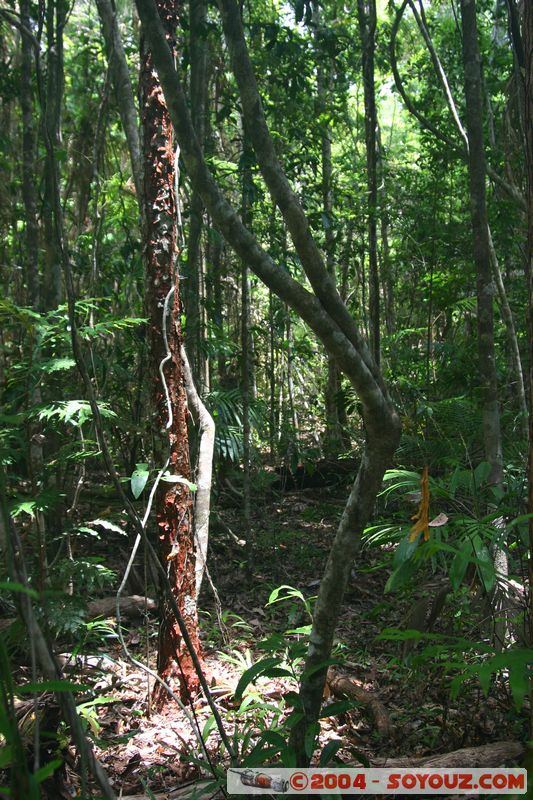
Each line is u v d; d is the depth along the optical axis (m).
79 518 5.41
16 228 7.97
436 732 3.04
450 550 2.33
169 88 1.81
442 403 5.29
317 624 2.11
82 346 3.54
